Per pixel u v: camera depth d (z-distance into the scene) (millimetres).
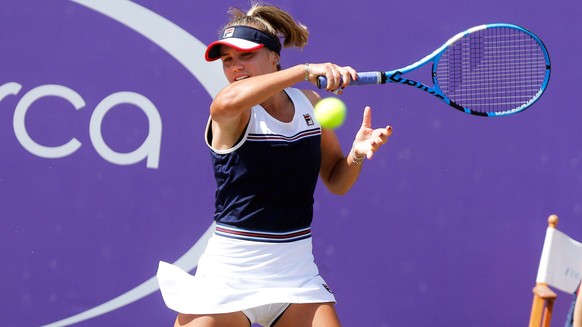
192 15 15039
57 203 15266
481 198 15031
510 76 14828
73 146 15227
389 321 15188
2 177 15266
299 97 11078
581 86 14836
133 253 15234
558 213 14945
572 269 13883
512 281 15023
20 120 15211
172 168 15180
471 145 15016
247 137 10398
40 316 15367
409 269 15148
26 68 15172
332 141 11797
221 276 10680
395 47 14938
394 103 15055
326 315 10766
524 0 14758
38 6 15117
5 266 15312
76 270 15273
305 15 15000
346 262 15188
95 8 15086
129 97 15148
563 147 14898
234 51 10984
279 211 10633
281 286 10672
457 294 15109
